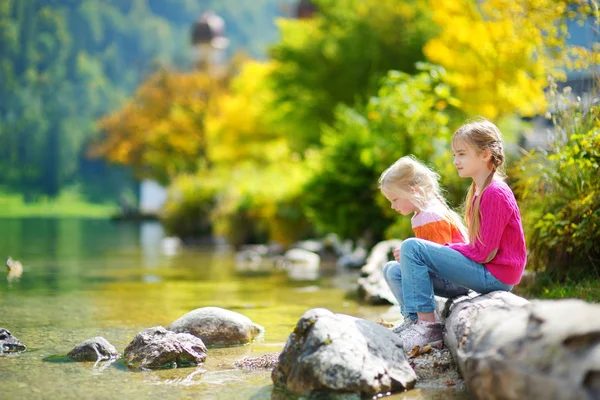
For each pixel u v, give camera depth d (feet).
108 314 20.53
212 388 12.07
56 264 40.19
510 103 36.32
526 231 19.49
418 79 36.29
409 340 13.15
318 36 70.85
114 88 357.00
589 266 18.21
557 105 19.92
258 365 13.76
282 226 54.65
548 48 28.17
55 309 21.54
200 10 476.54
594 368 8.73
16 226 108.78
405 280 13.43
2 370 13.30
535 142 41.34
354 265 39.40
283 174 61.05
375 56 63.62
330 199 41.09
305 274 34.83
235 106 103.14
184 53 407.03
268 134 101.55
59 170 277.23
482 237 12.93
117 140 179.93
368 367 11.48
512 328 10.23
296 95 71.67
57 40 338.95
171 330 16.20
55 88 322.14
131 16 419.13
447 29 36.22
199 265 40.86
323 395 11.34
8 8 332.60
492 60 35.22
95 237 78.02
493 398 9.95
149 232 94.27
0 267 36.50
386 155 36.65
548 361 9.28
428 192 14.20
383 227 40.40
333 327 11.93
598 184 17.90
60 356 14.61
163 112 170.50
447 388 11.82
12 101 304.50
